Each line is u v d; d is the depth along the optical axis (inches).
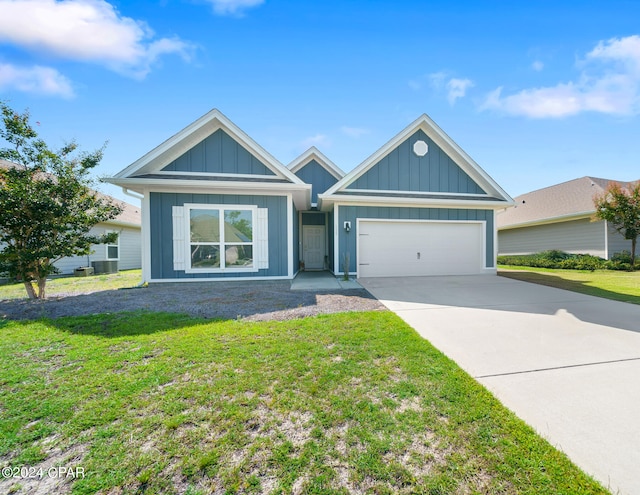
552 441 76.1
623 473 66.1
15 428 81.1
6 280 365.4
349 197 383.6
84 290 303.7
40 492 62.0
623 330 165.9
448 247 418.6
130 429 80.7
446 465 68.0
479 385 104.2
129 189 332.5
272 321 182.7
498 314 201.8
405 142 412.5
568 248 578.2
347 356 128.5
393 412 88.0
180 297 259.4
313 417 85.7
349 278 386.0
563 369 117.5
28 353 132.5
